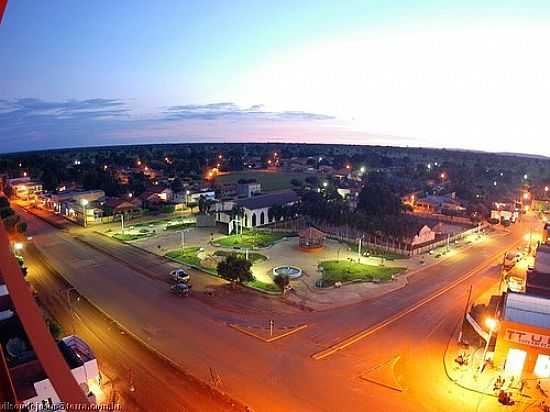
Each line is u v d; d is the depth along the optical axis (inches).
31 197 3895.2
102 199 3403.1
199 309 1546.5
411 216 3019.2
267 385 1082.1
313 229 2380.7
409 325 1437.0
